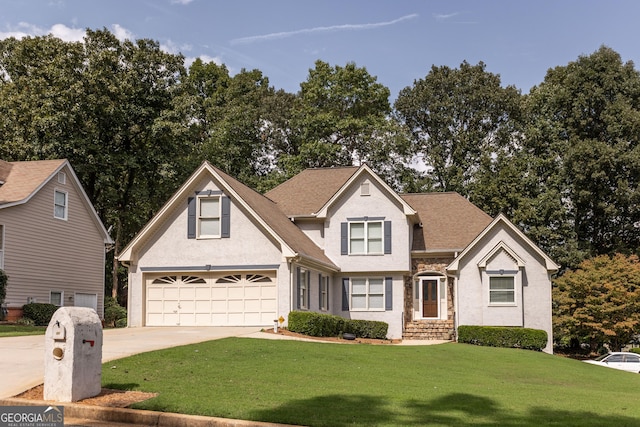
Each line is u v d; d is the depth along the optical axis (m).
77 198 36.81
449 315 34.00
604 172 45.44
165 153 43.78
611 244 48.34
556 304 39.78
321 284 32.28
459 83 55.06
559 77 53.78
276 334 24.77
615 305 34.56
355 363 18.45
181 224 29.70
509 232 31.62
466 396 14.26
